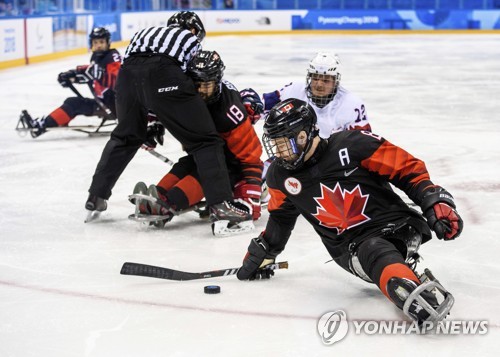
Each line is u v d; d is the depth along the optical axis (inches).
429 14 1064.2
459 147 293.6
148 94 180.1
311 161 128.3
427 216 124.0
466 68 610.9
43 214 202.7
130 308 133.3
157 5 1039.0
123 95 185.9
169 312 131.1
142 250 171.0
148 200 184.1
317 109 185.5
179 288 143.7
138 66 180.7
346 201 128.4
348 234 131.3
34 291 143.0
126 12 891.4
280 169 132.2
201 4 1098.7
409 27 1069.8
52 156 285.1
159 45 179.3
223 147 191.6
